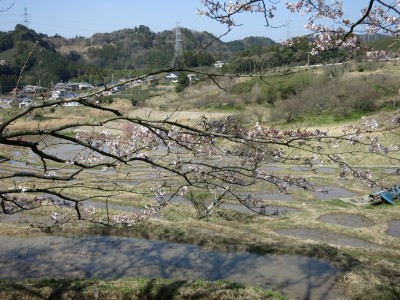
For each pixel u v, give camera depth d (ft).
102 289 39.55
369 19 23.57
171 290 39.29
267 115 121.80
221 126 23.17
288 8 25.23
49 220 62.80
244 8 21.84
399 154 120.37
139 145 27.35
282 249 51.65
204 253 51.01
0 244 53.11
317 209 78.43
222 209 73.51
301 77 143.95
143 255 50.21
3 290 38.75
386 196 80.02
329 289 41.06
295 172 112.27
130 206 75.97
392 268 47.16
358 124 23.34
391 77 141.79
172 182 91.09
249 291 38.91
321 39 25.41
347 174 26.05
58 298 38.52
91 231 58.18
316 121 132.36
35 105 21.83
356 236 63.67
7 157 26.86
